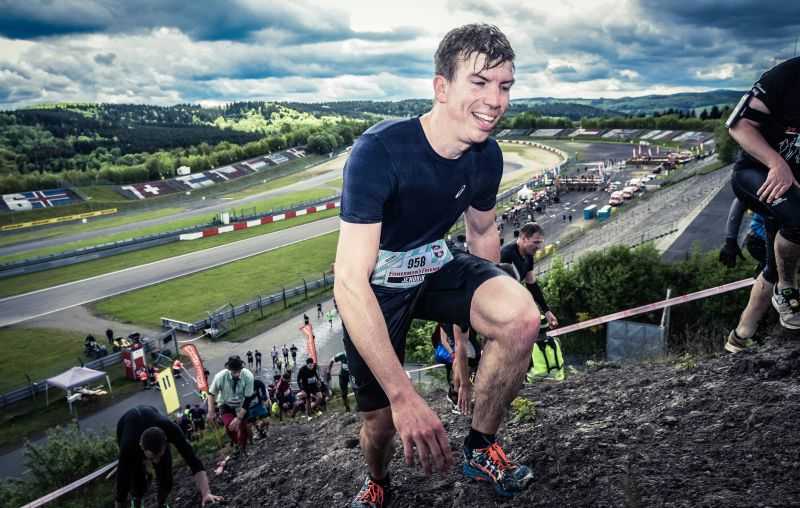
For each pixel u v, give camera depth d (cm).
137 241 6944
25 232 9569
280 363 3039
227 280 5109
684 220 3978
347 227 199
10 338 3922
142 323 4081
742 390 297
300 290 4497
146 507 504
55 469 838
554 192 8925
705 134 16538
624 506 213
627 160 12631
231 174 15975
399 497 279
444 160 207
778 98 262
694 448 246
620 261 2092
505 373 212
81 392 2702
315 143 18650
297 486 385
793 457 219
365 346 186
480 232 268
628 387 356
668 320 1327
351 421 533
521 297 202
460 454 316
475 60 184
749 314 365
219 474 517
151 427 400
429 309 233
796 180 283
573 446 274
